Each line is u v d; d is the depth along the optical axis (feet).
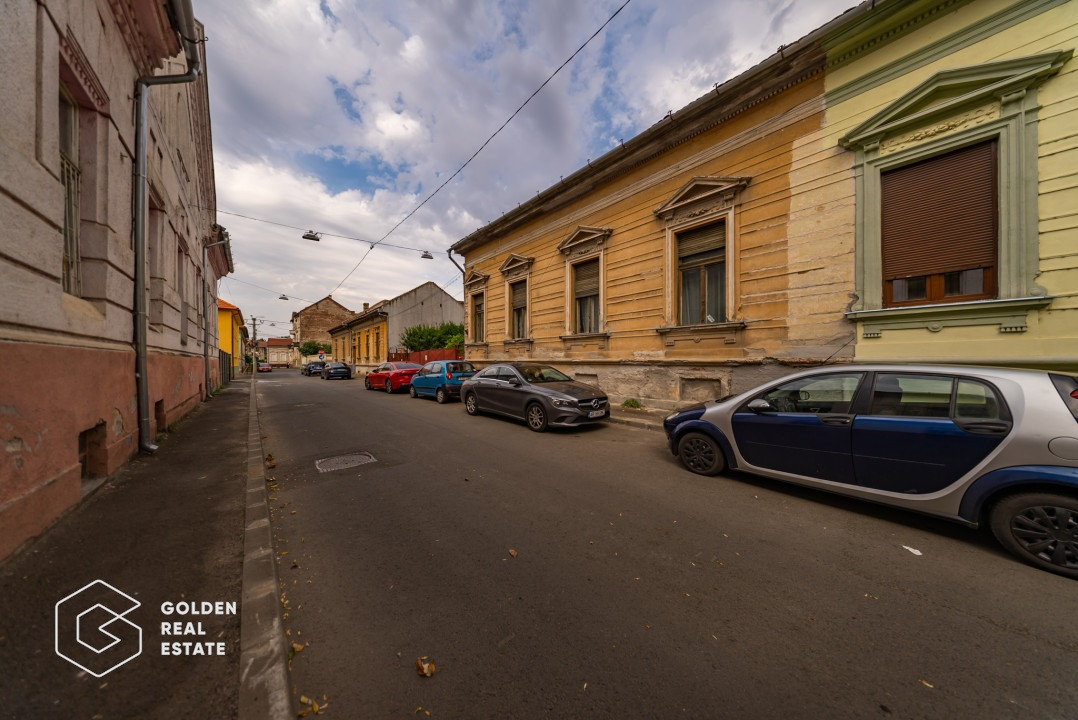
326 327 190.19
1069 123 15.69
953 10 18.16
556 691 5.97
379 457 19.17
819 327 22.15
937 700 5.79
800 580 8.95
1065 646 6.87
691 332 28.22
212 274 56.08
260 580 8.39
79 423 11.67
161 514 11.49
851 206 21.07
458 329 79.05
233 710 5.43
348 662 6.53
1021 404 9.89
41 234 10.35
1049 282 16.02
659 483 15.35
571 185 36.88
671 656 6.70
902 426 11.41
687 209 28.53
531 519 12.17
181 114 29.99
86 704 5.35
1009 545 9.78
